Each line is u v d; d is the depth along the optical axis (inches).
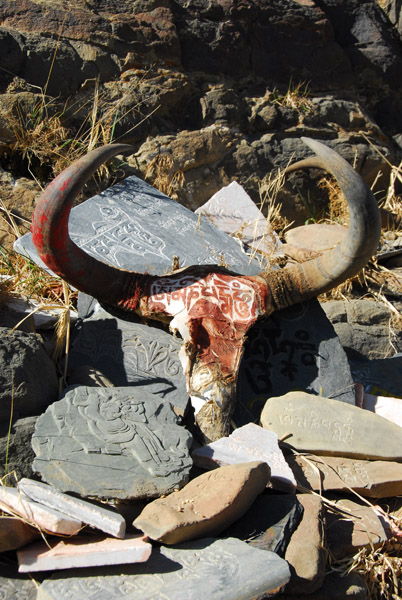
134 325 52.6
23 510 35.7
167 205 68.7
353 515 43.3
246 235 69.9
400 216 88.6
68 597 32.7
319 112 90.5
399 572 42.7
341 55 94.9
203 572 34.3
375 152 92.2
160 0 83.2
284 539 38.5
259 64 89.1
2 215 68.0
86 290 51.3
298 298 53.2
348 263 51.1
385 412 52.4
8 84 72.1
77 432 40.1
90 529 36.9
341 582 39.3
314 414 47.6
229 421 46.8
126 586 33.5
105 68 77.6
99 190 73.0
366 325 66.7
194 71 84.4
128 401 42.8
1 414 41.6
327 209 88.7
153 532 35.6
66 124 74.9
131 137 77.7
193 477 42.3
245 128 85.7
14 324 52.8
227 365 48.4
